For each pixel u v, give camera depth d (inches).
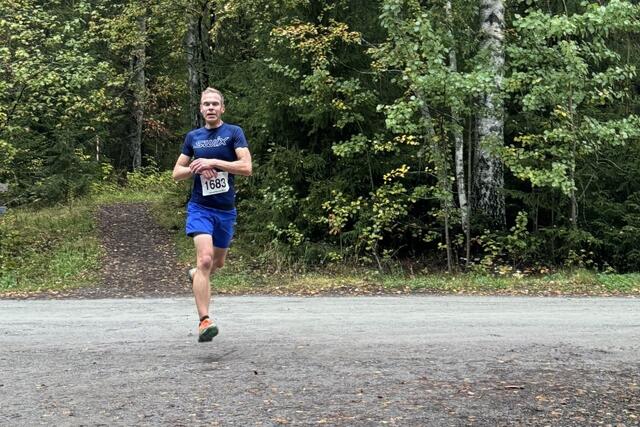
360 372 178.5
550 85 470.9
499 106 501.4
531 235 531.5
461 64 538.9
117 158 1318.9
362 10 552.1
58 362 195.0
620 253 544.4
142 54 777.6
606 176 571.5
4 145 632.4
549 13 480.7
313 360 192.4
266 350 207.2
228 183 199.9
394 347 211.6
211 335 192.7
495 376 175.2
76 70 625.6
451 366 185.6
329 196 548.7
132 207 865.5
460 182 527.8
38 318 292.4
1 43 617.3
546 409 148.0
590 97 501.0
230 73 679.1
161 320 281.3
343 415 143.3
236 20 708.7
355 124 549.3
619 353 204.8
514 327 253.1
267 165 568.1
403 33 465.1
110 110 866.8
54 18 624.7
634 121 487.8
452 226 543.5
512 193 542.9
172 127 1205.7
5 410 148.6
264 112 562.9
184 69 859.4
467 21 520.7
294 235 547.2
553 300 349.4
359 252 565.9
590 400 154.7
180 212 748.6
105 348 215.5
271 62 559.5
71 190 884.0
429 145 501.0
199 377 173.9
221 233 203.0
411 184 577.3
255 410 146.6
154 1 666.8
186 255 592.4
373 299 358.9
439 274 510.9
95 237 664.4
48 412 146.9
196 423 138.6
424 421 139.9
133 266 548.1
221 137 199.3
